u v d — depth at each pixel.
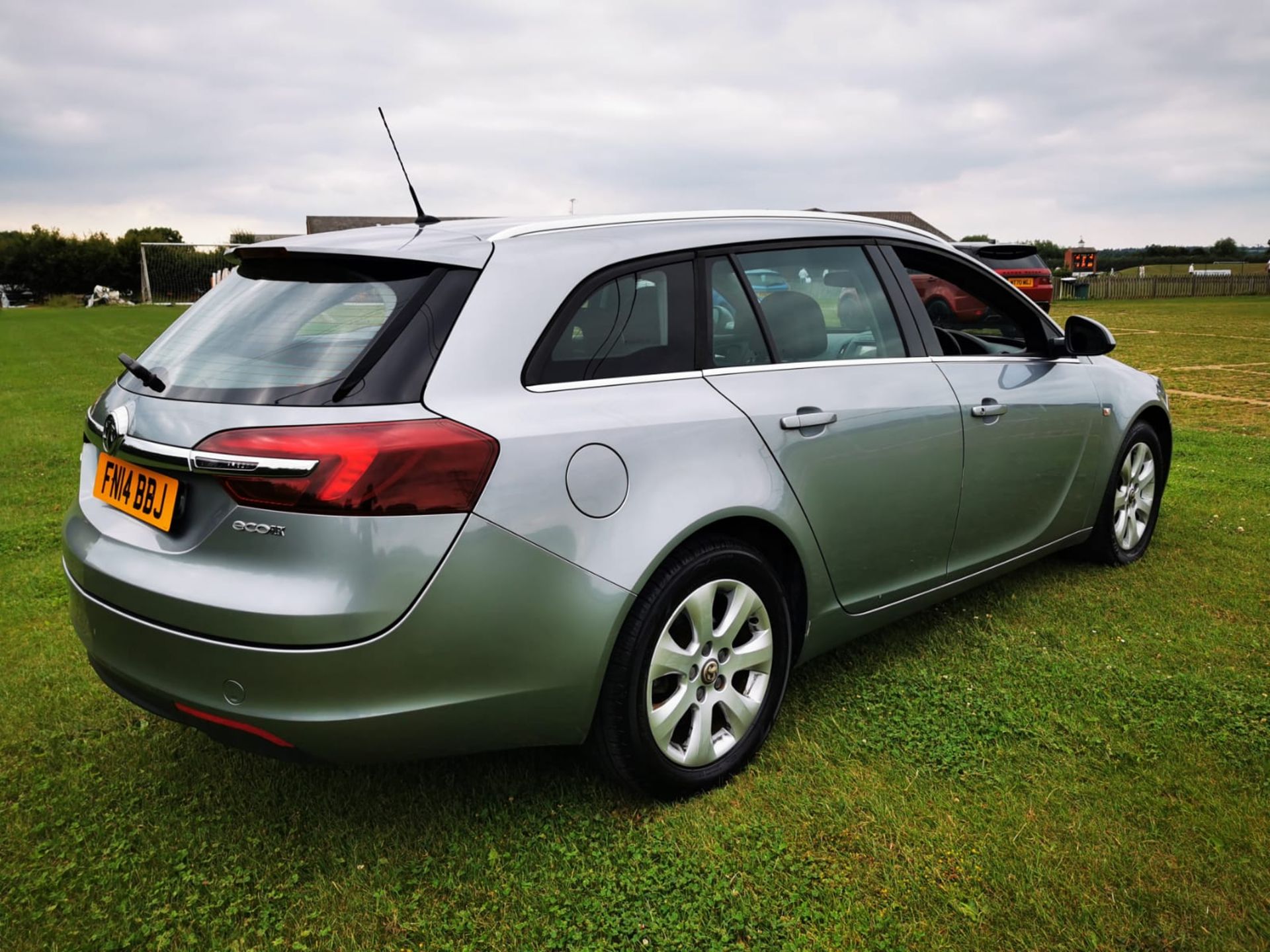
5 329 26.11
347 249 2.41
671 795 2.52
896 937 2.02
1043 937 2.00
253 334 2.35
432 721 2.13
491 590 2.12
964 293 3.57
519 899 2.17
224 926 2.11
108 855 2.37
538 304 2.32
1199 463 6.66
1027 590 4.05
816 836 2.36
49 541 5.06
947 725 2.89
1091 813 2.43
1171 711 2.96
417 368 2.12
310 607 1.99
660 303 2.58
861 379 2.97
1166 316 25.86
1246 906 2.08
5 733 2.98
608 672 2.33
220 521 2.10
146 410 2.29
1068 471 3.84
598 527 2.26
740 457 2.55
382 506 2.01
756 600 2.62
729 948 2.00
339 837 2.42
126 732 2.99
